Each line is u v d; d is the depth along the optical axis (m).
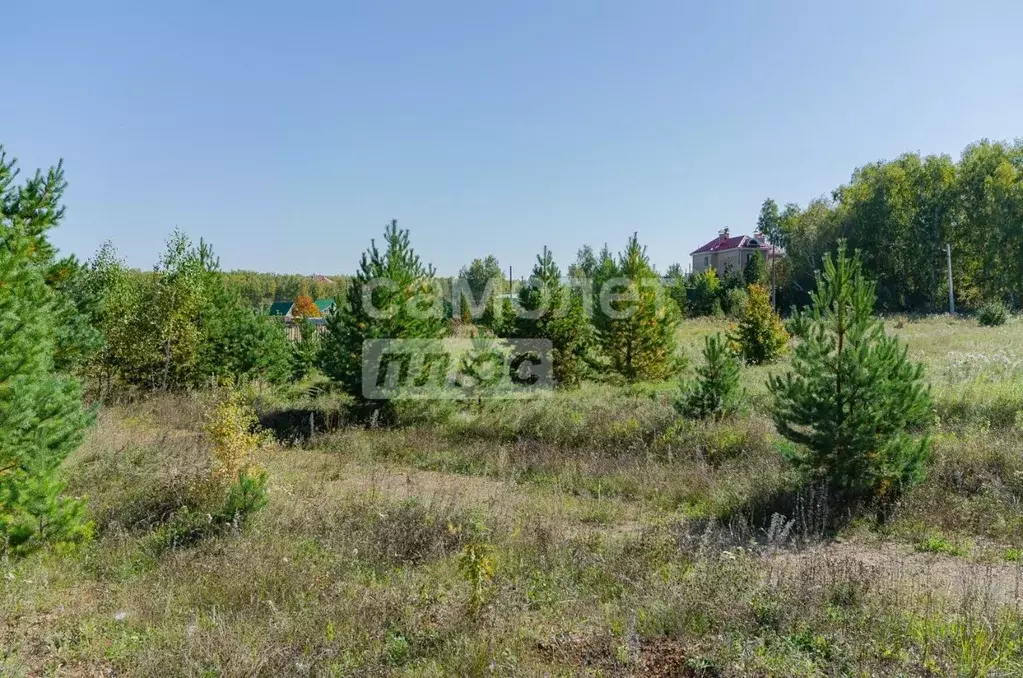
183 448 11.38
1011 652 4.16
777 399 8.28
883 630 4.55
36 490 6.48
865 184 57.97
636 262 18.23
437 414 14.81
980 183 48.47
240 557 6.20
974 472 8.16
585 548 6.69
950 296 44.41
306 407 17.09
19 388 6.42
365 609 5.14
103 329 18.31
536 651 4.54
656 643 4.62
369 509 7.88
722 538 6.88
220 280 21.45
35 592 5.53
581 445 12.05
